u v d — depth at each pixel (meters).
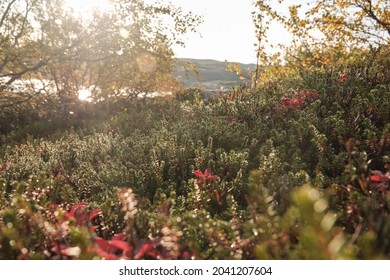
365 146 3.48
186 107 7.59
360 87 5.33
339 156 3.32
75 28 12.60
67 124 11.02
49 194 3.33
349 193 2.45
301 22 11.38
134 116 8.87
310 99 5.72
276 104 5.76
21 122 12.54
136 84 14.52
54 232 2.11
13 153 7.34
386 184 2.47
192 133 5.16
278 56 12.23
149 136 6.22
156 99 14.13
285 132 4.44
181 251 2.07
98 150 5.48
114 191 3.42
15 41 12.10
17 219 2.27
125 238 2.09
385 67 6.54
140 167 4.18
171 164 4.20
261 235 1.90
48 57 12.80
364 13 10.75
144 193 3.61
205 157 4.09
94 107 13.17
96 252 1.87
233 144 4.70
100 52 13.13
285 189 2.43
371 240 1.46
